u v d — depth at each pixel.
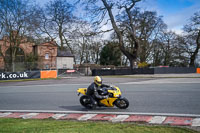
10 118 7.31
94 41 64.31
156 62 62.16
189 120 6.24
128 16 35.06
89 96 8.25
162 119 6.48
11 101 11.42
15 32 41.19
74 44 57.12
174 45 53.44
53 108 9.09
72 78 29.30
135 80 22.61
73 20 45.78
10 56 43.06
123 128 5.49
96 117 7.09
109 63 67.81
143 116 6.94
